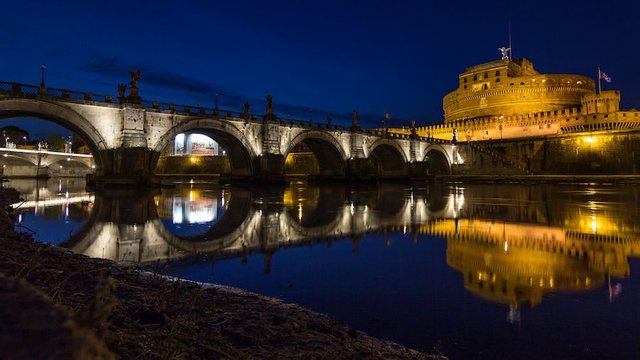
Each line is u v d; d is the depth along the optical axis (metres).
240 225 21.94
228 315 7.18
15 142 152.62
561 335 7.42
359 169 80.81
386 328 7.77
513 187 62.47
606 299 9.55
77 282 7.95
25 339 1.49
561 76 128.25
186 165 130.12
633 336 7.38
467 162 109.44
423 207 31.78
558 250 15.32
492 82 137.50
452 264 13.23
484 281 11.20
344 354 5.88
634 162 80.56
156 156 51.50
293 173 116.38
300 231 20.14
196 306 7.47
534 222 22.95
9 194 34.12
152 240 17.14
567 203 34.19
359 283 11.03
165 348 5.03
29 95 41.38
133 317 6.38
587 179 74.62
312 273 12.08
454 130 114.56
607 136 84.88
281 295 9.90
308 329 6.91
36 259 8.30
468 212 28.16
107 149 47.66
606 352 6.75
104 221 22.34
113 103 48.28
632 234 18.81
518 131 116.94
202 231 19.94
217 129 58.59
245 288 10.45
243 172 68.94
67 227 19.97
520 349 6.82
